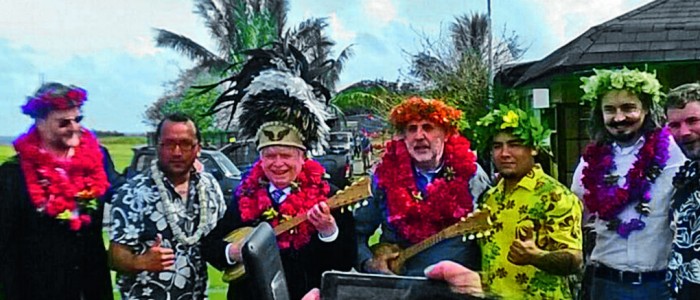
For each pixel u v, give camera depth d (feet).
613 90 12.24
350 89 74.64
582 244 11.70
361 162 33.88
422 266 11.79
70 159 12.11
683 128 11.03
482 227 11.53
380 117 59.11
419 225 11.96
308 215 11.73
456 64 72.33
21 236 11.86
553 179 11.61
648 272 12.07
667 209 11.93
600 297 12.57
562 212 11.18
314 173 12.30
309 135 12.39
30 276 11.80
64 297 11.93
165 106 66.64
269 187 12.18
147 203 12.21
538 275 11.20
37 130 12.07
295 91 12.51
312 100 12.76
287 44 13.33
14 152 12.05
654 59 40.06
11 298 11.75
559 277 11.27
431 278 5.16
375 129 51.83
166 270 12.10
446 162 12.24
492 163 12.53
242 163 28.81
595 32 42.68
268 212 11.91
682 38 40.86
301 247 11.73
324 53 74.79
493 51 74.84
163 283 12.14
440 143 12.24
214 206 12.62
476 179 12.29
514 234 11.36
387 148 12.65
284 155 12.12
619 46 40.98
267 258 4.89
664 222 11.96
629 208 12.13
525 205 11.35
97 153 12.48
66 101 12.01
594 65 39.99
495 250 11.52
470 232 11.59
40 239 11.84
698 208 10.63
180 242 12.23
